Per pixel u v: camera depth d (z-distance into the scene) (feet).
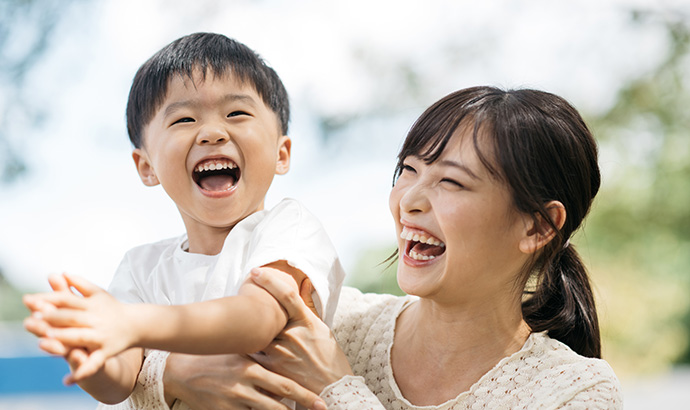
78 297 3.69
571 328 5.18
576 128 4.82
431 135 4.72
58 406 11.16
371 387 5.08
